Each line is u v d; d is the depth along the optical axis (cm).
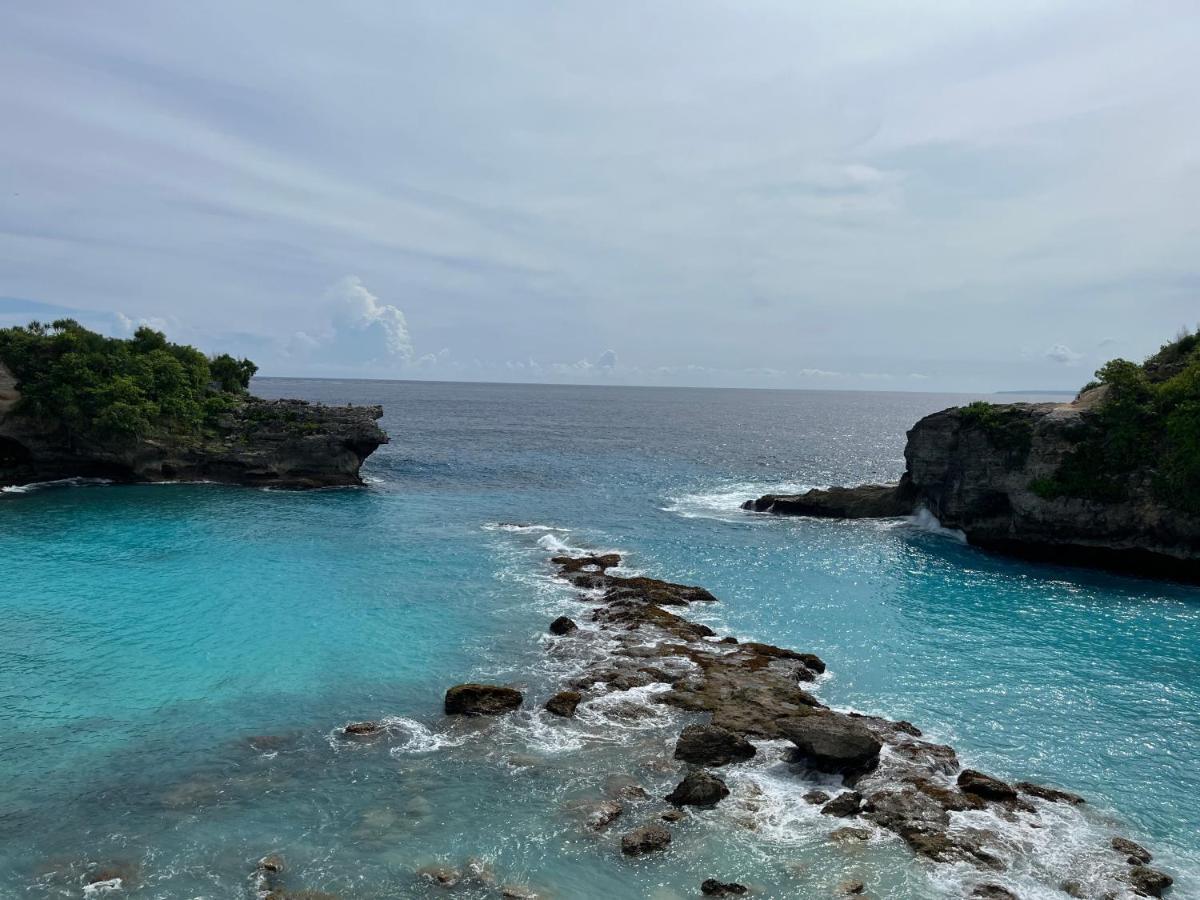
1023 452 5628
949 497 6225
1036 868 2052
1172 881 2022
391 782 2417
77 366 7431
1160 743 2803
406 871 1986
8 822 2172
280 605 4106
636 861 2056
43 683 3102
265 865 1978
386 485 8225
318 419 8194
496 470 9544
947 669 3472
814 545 5806
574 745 2675
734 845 2134
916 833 2172
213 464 7775
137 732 2719
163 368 8025
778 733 2762
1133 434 5269
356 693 3072
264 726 2783
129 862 2002
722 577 4903
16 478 7244
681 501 7700
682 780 2442
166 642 3562
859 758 2488
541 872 2000
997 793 2384
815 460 11862
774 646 3625
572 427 17175
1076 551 5475
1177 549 5034
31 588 4294
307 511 6638
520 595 4366
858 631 3953
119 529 5697
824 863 2064
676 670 3291
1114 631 3981
